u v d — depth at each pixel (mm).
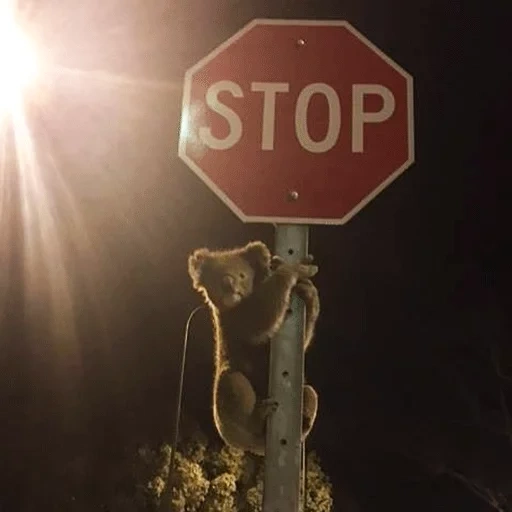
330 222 2439
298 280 2381
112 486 17844
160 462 17625
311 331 2377
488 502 20922
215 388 2438
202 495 17500
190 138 2527
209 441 18375
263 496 2156
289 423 2227
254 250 2543
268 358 2375
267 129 2527
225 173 2486
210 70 2604
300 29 2641
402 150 2504
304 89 2574
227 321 2439
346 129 2527
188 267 2580
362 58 2607
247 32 2645
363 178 2480
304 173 2482
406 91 2570
